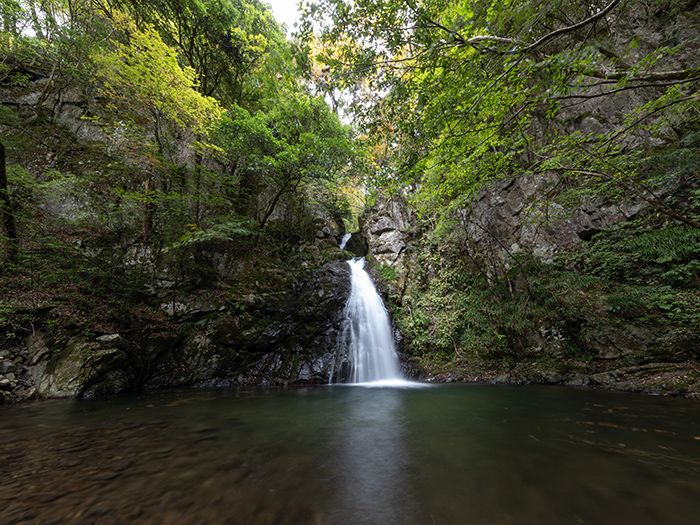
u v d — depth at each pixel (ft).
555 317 25.63
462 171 17.93
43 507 5.92
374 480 7.26
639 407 14.66
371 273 40.52
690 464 7.87
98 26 33.94
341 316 32.30
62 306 22.91
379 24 15.34
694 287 21.65
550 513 5.62
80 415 14.46
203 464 8.30
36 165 35.19
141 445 9.95
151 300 28.89
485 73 13.73
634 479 7.03
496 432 11.19
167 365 25.70
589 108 29.25
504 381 24.50
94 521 5.44
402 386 24.59
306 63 18.70
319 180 37.96
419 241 40.86
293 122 38.32
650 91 26.32
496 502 6.10
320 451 9.39
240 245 38.17
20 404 17.11
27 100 38.50
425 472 7.70
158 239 33.86
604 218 28.09
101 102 39.63
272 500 6.29
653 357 20.45
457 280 35.12
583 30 16.93
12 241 24.35
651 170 24.79
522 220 32.09
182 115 30.83
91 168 35.45
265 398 19.31
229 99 47.78
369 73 17.15
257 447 9.78
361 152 34.42
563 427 11.59
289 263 40.19
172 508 5.94
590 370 22.48
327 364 28.58
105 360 21.18
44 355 20.15
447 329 32.32
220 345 28.22
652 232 24.63
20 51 32.58
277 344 30.17
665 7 25.26
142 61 25.82
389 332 33.76
